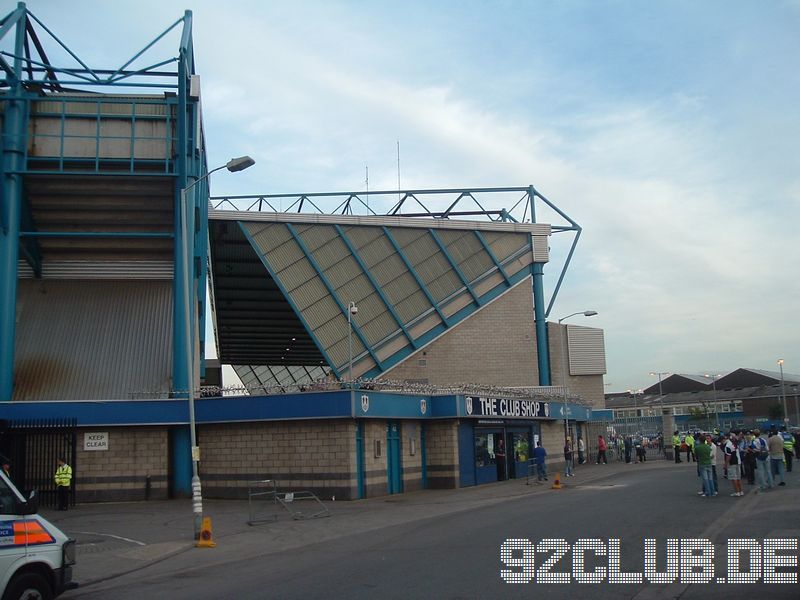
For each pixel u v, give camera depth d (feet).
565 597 34.50
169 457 103.55
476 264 165.17
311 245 151.43
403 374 155.43
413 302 156.56
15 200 110.93
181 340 111.65
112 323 123.95
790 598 32.86
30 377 113.91
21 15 113.70
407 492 104.37
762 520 56.95
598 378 198.18
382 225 157.38
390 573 42.11
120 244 127.54
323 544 58.85
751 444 91.15
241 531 68.44
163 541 61.87
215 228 153.38
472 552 48.06
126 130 115.14
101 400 102.78
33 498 34.68
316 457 94.63
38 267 128.47
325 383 97.30
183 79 111.65
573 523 59.77
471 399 112.37
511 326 166.09
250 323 218.18
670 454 190.39
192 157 115.44
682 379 469.98
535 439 137.49
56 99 114.01
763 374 422.00
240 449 99.86
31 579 33.99
